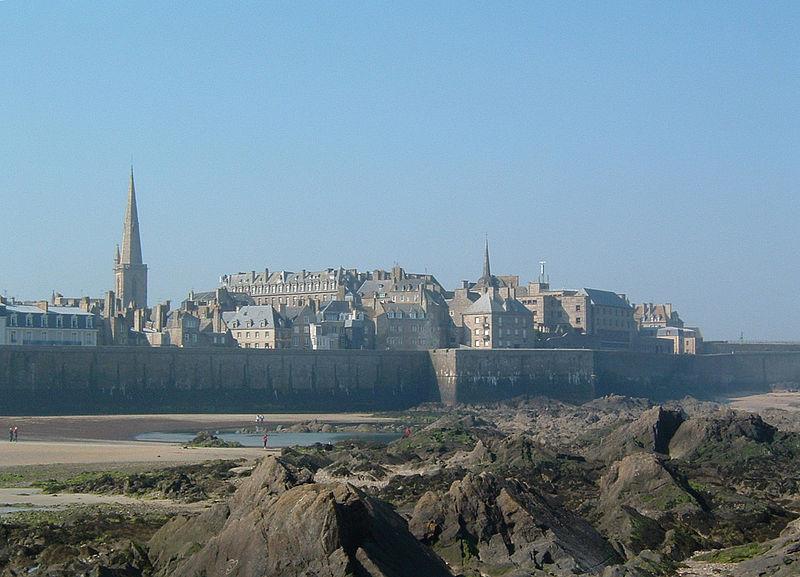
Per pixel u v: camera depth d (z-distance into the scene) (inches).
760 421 5137.8
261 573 2293.3
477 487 2915.8
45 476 4874.5
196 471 4744.1
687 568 2783.0
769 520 3420.3
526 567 2657.5
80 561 2682.1
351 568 2235.5
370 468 4690.0
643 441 4958.2
